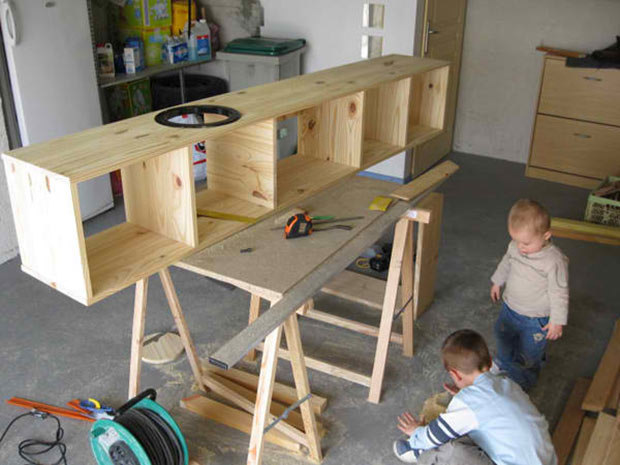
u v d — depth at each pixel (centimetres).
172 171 192
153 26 488
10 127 363
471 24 550
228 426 253
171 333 309
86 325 318
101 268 185
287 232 220
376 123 300
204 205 229
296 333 209
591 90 478
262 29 530
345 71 283
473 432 194
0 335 309
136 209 209
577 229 420
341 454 240
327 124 269
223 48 527
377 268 371
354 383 279
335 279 350
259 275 196
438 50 512
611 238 414
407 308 284
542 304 249
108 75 453
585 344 309
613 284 365
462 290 356
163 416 215
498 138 575
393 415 261
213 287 355
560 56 488
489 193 498
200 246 201
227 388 262
